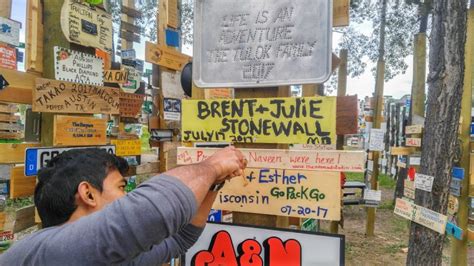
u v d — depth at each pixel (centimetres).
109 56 374
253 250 186
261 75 189
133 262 126
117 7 1102
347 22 177
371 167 593
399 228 654
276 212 182
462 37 287
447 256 511
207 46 199
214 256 192
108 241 88
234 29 194
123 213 90
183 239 145
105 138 263
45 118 242
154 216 90
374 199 583
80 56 249
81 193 109
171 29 408
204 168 111
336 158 173
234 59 194
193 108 195
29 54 237
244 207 187
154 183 98
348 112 172
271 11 188
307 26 181
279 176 182
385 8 862
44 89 226
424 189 301
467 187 347
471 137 357
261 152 183
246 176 186
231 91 335
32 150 219
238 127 188
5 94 225
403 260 502
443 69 289
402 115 1085
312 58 180
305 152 177
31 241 99
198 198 102
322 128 174
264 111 183
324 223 606
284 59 185
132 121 415
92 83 258
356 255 520
